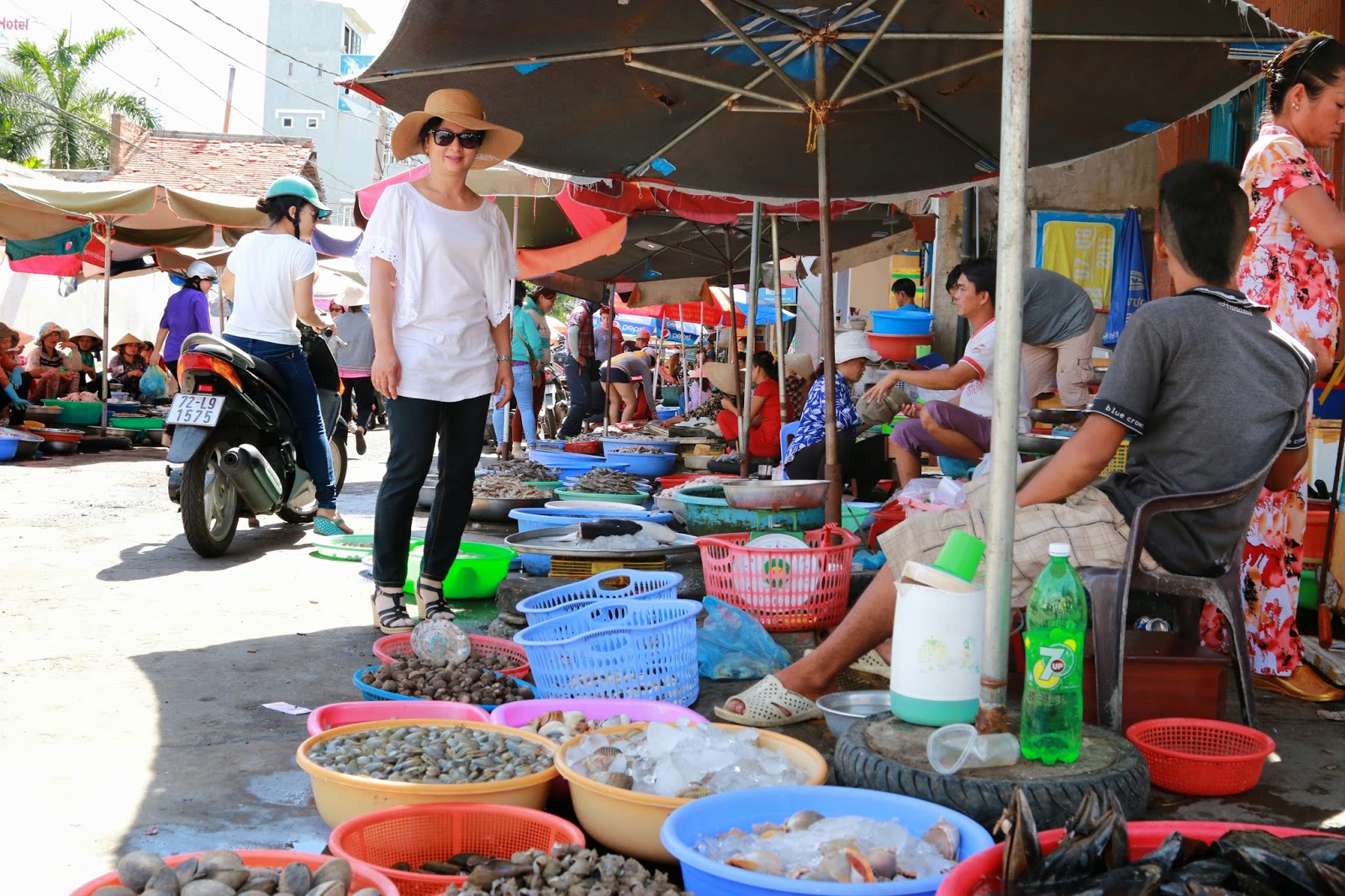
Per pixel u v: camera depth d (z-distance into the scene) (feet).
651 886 5.96
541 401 40.45
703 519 17.24
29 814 7.87
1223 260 9.03
